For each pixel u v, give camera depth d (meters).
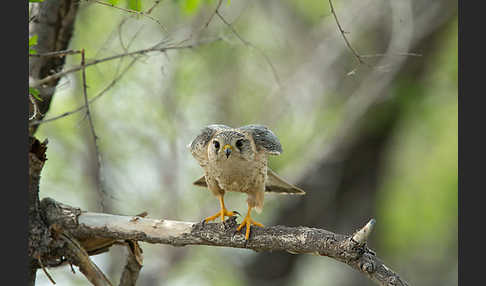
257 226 6.48
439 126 17.86
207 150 7.72
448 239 21.34
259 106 15.85
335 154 14.07
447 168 19.83
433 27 13.24
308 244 6.04
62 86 8.73
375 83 13.73
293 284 15.32
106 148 14.38
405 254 21.39
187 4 9.40
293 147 15.49
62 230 6.79
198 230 6.61
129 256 7.29
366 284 16.72
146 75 14.25
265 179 7.81
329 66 15.13
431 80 14.91
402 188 20.38
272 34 18.00
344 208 14.55
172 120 14.75
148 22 12.59
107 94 13.76
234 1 15.21
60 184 14.54
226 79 15.83
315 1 19.09
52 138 14.15
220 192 7.95
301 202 14.15
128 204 14.88
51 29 8.20
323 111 15.02
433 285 21.05
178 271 15.68
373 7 14.23
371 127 13.87
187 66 14.85
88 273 6.96
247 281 14.81
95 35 11.98
